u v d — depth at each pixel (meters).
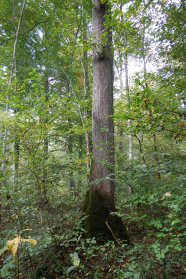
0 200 2.57
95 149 3.79
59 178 3.33
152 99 2.18
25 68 6.88
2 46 6.39
